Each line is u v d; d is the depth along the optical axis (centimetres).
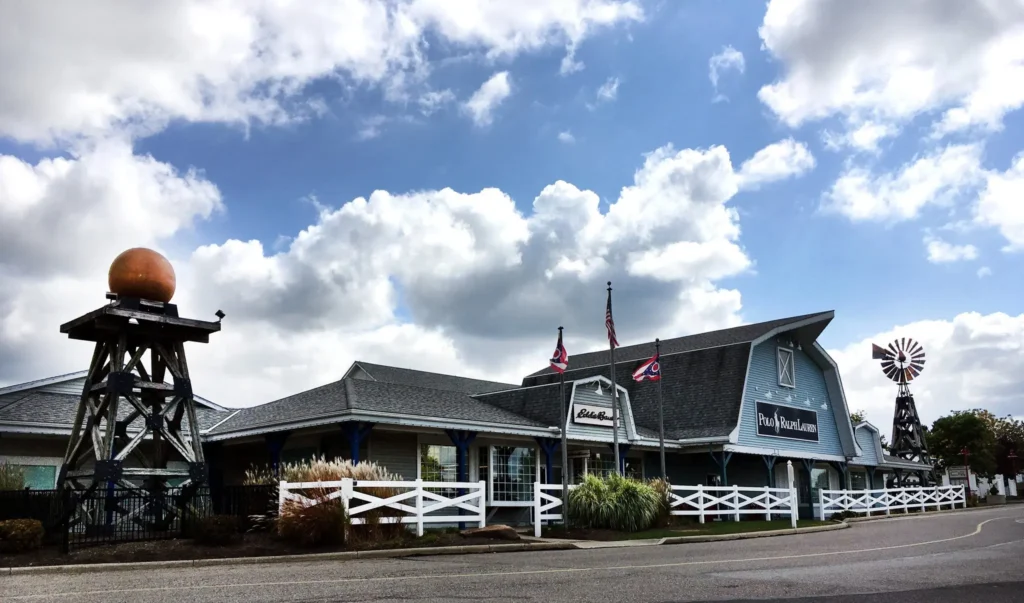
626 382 3603
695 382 3366
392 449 2241
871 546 1711
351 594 916
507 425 2342
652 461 3191
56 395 2338
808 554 1504
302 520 1538
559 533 2036
